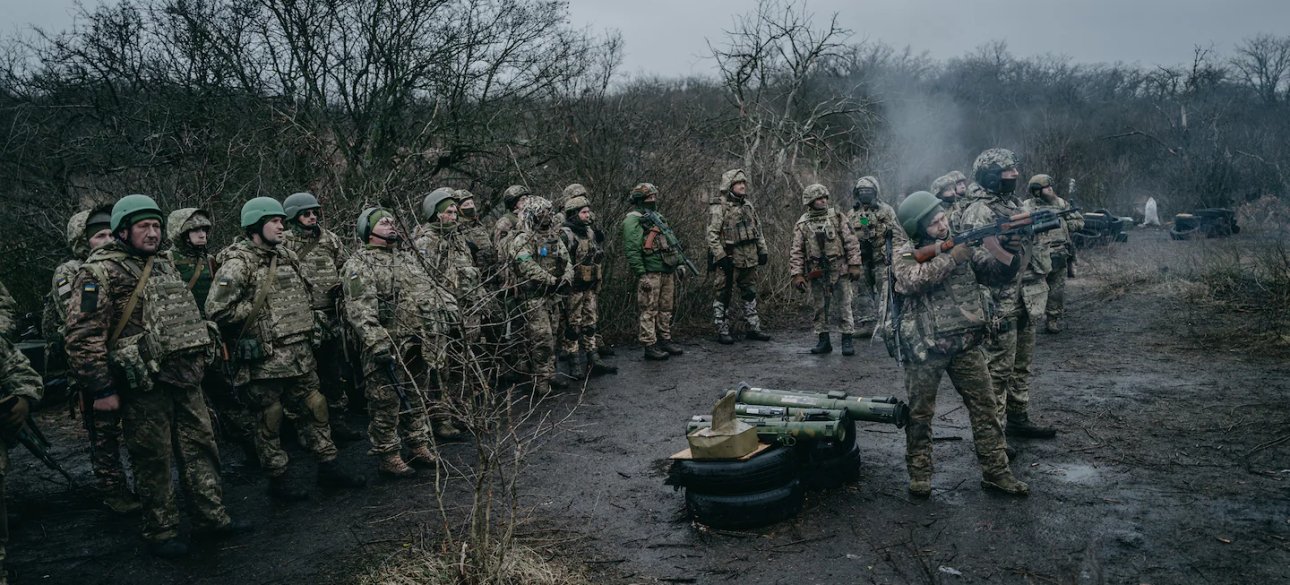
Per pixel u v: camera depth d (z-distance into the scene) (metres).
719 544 4.12
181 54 9.18
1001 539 3.99
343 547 4.27
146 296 4.02
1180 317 8.89
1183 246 13.62
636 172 10.59
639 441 5.83
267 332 4.66
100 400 3.88
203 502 4.33
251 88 9.33
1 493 3.73
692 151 11.16
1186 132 22.62
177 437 4.29
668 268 8.47
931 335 4.33
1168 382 6.57
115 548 4.36
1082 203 18.77
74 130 9.09
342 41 9.62
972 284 4.36
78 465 5.69
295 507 4.85
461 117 10.29
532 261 6.81
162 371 4.08
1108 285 10.99
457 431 5.99
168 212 7.79
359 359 5.35
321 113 9.50
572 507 4.66
